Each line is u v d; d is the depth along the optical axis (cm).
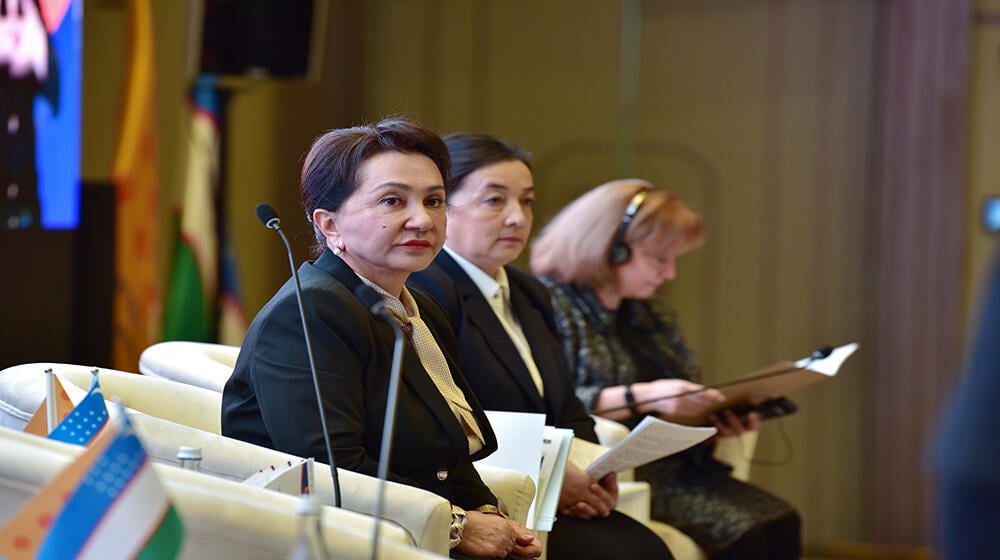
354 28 1750
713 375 1728
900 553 1667
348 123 1752
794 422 1702
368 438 650
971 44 1634
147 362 828
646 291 1099
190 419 725
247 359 656
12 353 1195
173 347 841
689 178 1734
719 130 1725
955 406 306
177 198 1534
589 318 1088
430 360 697
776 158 1709
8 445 500
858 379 1680
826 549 1686
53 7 1223
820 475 1694
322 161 681
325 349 631
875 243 1670
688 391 1002
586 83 1752
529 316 957
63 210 1259
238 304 1535
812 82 1697
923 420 1652
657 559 872
